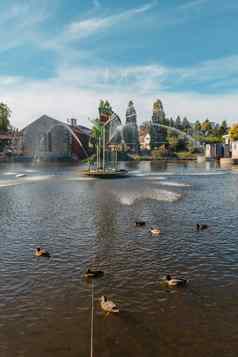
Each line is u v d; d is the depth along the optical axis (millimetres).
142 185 68062
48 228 32094
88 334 14336
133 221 34750
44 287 18906
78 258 23578
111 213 39000
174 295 17844
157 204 44875
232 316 15672
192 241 27422
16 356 13016
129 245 26469
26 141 198500
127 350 13305
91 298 17594
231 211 39875
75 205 44656
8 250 25406
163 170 115438
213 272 20922
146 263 22531
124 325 15008
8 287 18922
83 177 85375
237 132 189000
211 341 13812
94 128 110875
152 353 13117
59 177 85812
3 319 15609
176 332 14453
